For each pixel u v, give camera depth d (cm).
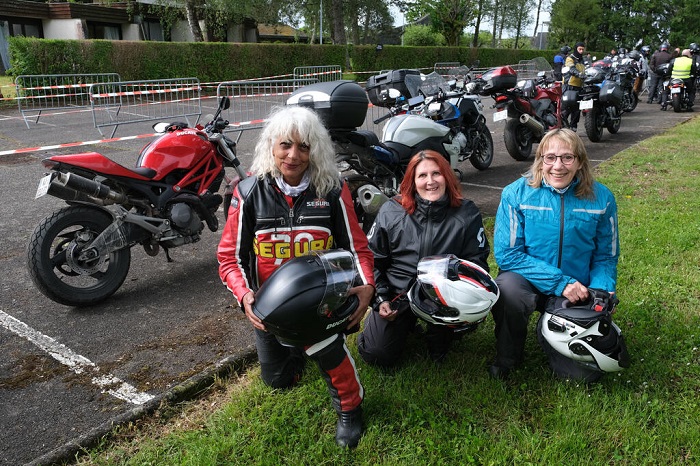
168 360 312
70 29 2433
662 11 5453
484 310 257
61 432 254
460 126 685
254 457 236
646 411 261
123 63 1814
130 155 862
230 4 2583
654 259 427
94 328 348
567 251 287
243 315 366
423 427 256
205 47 2022
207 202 423
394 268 297
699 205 562
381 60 2669
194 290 405
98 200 365
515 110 789
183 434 251
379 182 516
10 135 1050
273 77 2166
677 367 295
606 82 935
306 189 238
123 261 384
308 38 4175
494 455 237
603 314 265
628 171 712
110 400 277
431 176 281
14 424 258
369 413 263
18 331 343
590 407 262
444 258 267
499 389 279
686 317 344
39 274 348
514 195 292
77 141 989
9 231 521
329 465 235
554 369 289
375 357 292
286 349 272
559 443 239
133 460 234
